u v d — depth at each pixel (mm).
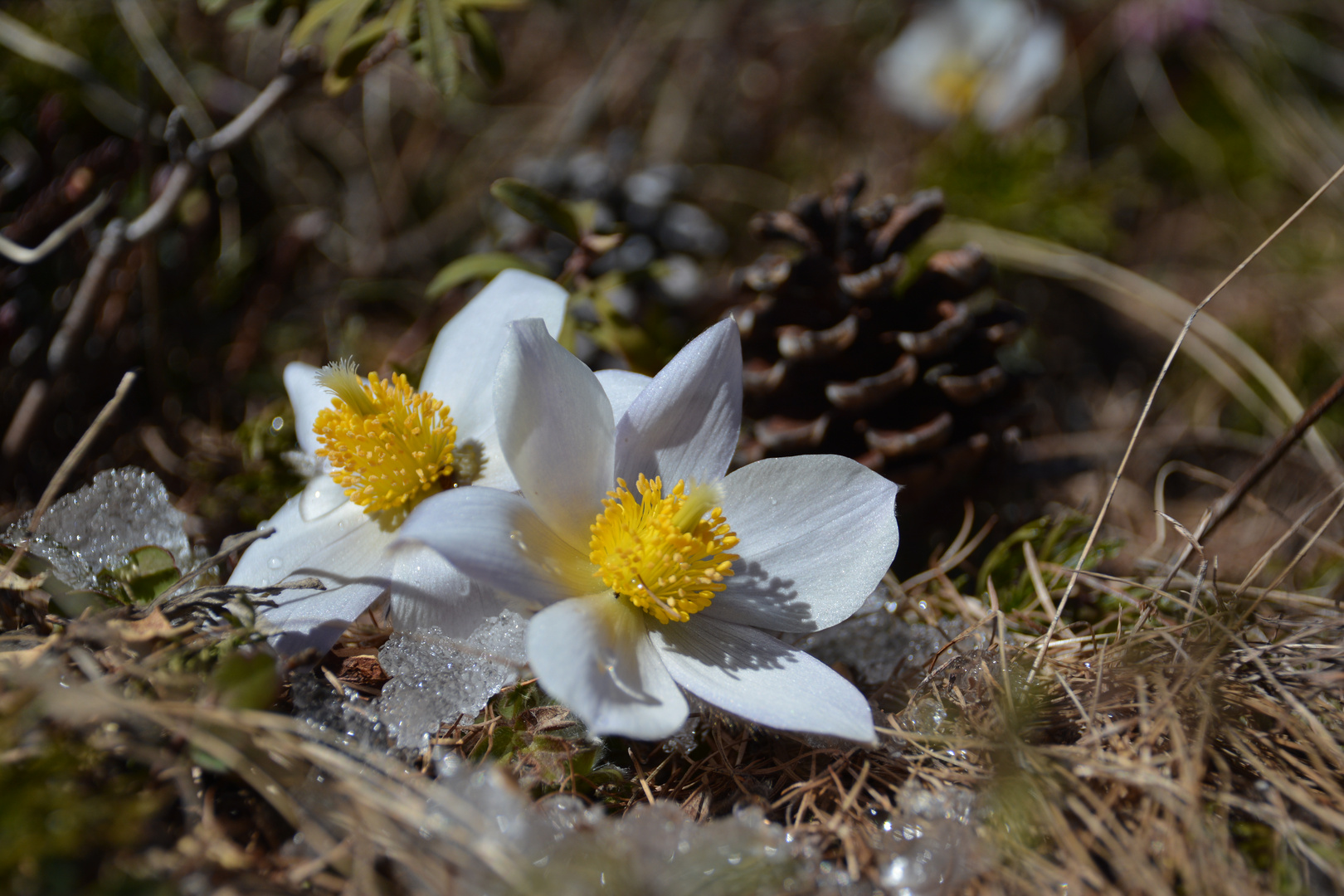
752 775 378
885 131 604
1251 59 581
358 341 455
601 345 435
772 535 381
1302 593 401
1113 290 501
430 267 492
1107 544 408
